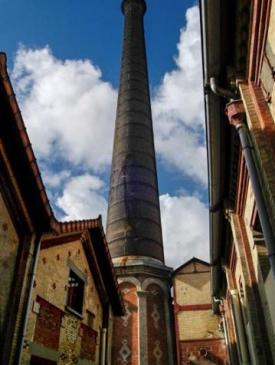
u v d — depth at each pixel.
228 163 7.94
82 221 9.99
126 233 24.67
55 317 8.38
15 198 7.23
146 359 19.33
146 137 29.97
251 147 5.68
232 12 5.72
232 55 6.21
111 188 27.81
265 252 7.15
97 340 11.34
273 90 5.09
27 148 6.86
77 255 10.27
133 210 25.64
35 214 7.73
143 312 20.92
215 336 19.45
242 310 10.16
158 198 27.94
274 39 4.71
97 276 11.79
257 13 5.07
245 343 9.78
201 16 5.51
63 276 9.12
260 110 5.49
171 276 22.56
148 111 32.06
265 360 7.09
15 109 6.41
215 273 12.58
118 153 29.14
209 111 6.71
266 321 7.25
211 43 5.79
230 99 6.28
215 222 9.55
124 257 23.59
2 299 6.65
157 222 26.19
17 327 6.69
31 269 7.37
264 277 6.92
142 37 38.16
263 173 5.14
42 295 7.89
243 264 8.05
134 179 27.17
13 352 6.45
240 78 6.10
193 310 20.59
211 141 7.18
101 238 11.27
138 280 22.17
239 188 7.85
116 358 19.61
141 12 40.69
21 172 7.23
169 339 20.66
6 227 7.02
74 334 9.44
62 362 8.52
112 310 13.02
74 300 10.08
